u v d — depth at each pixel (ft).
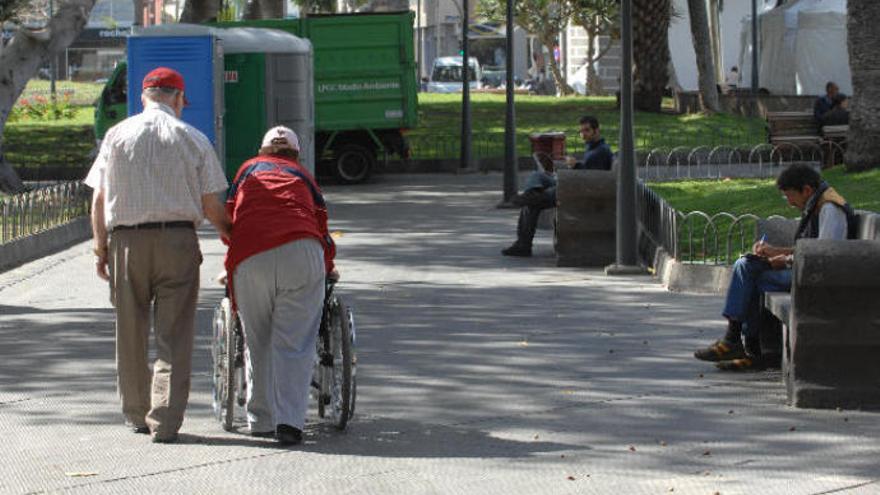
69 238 110.01
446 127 207.82
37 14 273.13
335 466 43.73
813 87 258.37
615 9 329.11
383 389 55.06
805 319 50.16
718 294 78.69
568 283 84.17
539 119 216.74
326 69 165.37
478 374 57.77
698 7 220.64
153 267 47.62
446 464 43.78
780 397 52.60
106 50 580.30
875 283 49.55
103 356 62.90
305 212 47.39
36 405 53.06
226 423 48.57
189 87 132.98
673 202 115.85
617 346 63.52
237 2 345.10
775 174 153.38
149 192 47.32
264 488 41.27
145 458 44.93
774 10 267.80
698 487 40.70
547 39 342.64
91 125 231.50
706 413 50.21
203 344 65.16
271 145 48.91
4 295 82.28
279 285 46.62
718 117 213.46
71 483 41.98
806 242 49.75
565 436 47.26
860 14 108.88
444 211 130.62
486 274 88.74
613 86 369.30
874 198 96.78
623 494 40.14
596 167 99.71
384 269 91.45
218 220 47.93
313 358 47.09
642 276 87.15
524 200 97.35
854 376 50.39
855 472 42.11
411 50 167.12
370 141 166.91
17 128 225.35
